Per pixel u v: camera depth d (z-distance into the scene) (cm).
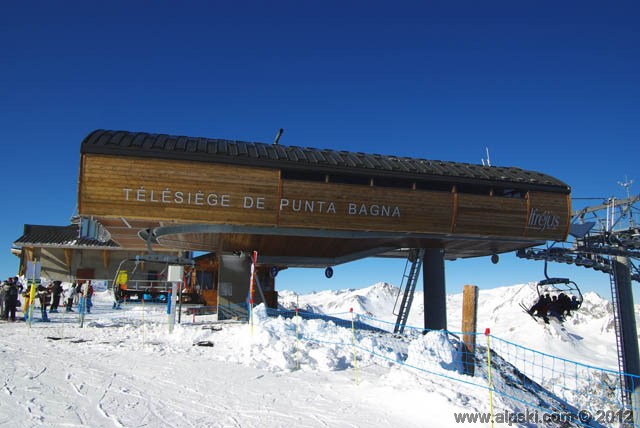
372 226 2100
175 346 1392
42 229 4212
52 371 970
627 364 3206
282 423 696
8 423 625
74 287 2667
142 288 3194
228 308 2525
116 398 784
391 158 2392
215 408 758
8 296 2066
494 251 2892
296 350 1222
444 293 2538
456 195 2203
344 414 755
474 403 831
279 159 1991
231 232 2019
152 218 1867
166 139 2011
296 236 2133
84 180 1805
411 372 1045
